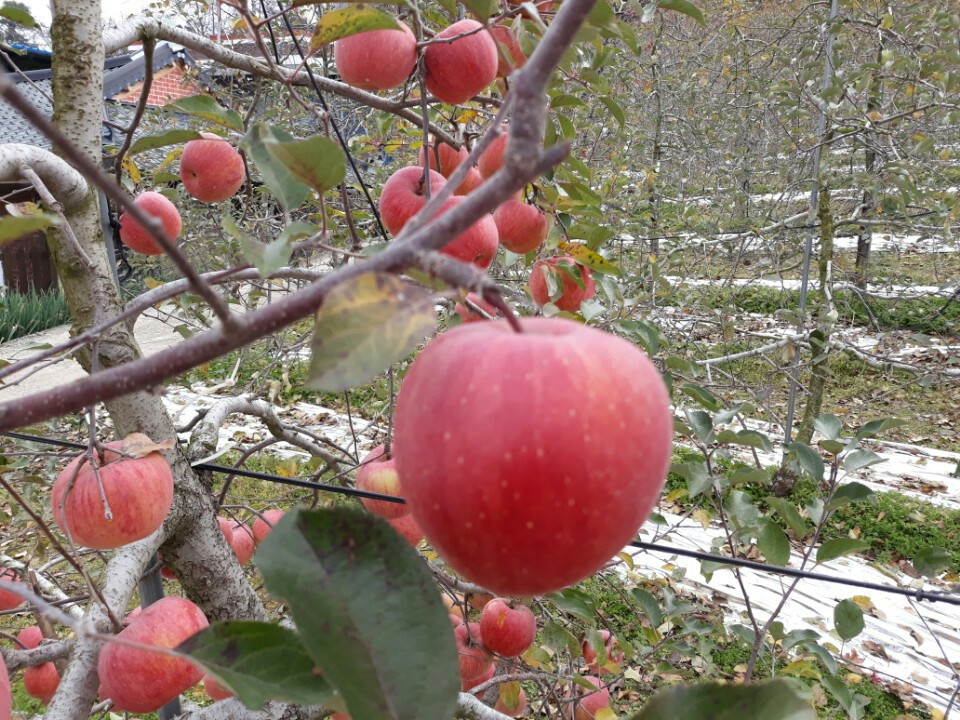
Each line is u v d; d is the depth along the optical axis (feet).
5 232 1.87
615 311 8.58
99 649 4.78
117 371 1.97
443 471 2.16
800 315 16.78
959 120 16.21
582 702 8.46
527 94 1.79
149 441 5.12
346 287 1.87
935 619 13.11
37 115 1.31
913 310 26.66
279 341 14.96
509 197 1.88
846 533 15.74
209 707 5.39
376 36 4.77
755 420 21.48
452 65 5.10
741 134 22.93
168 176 7.41
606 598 12.76
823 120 17.48
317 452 8.20
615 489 2.18
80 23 5.18
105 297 5.50
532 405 2.10
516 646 7.26
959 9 17.69
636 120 21.93
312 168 2.95
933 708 9.93
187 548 6.06
